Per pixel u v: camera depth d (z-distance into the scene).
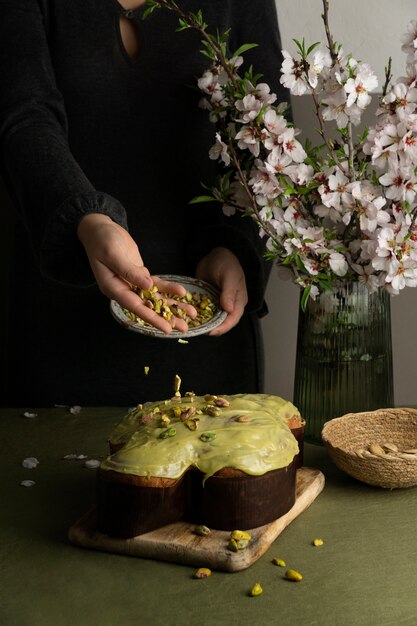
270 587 0.99
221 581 1.00
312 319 1.35
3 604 0.97
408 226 1.26
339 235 1.34
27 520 1.14
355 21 1.87
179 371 1.69
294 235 1.31
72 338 1.68
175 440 1.09
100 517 1.07
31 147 1.45
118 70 1.63
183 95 1.65
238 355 1.72
